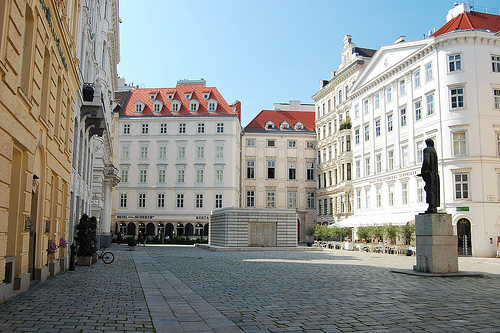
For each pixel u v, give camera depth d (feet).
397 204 156.66
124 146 236.63
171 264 83.30
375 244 147.74
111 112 171.94
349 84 205.87
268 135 257.34
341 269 71.77
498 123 130.21
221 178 231.91
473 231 125.90
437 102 135.95
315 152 257.96
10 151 35.04
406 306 35.86
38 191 50.26
